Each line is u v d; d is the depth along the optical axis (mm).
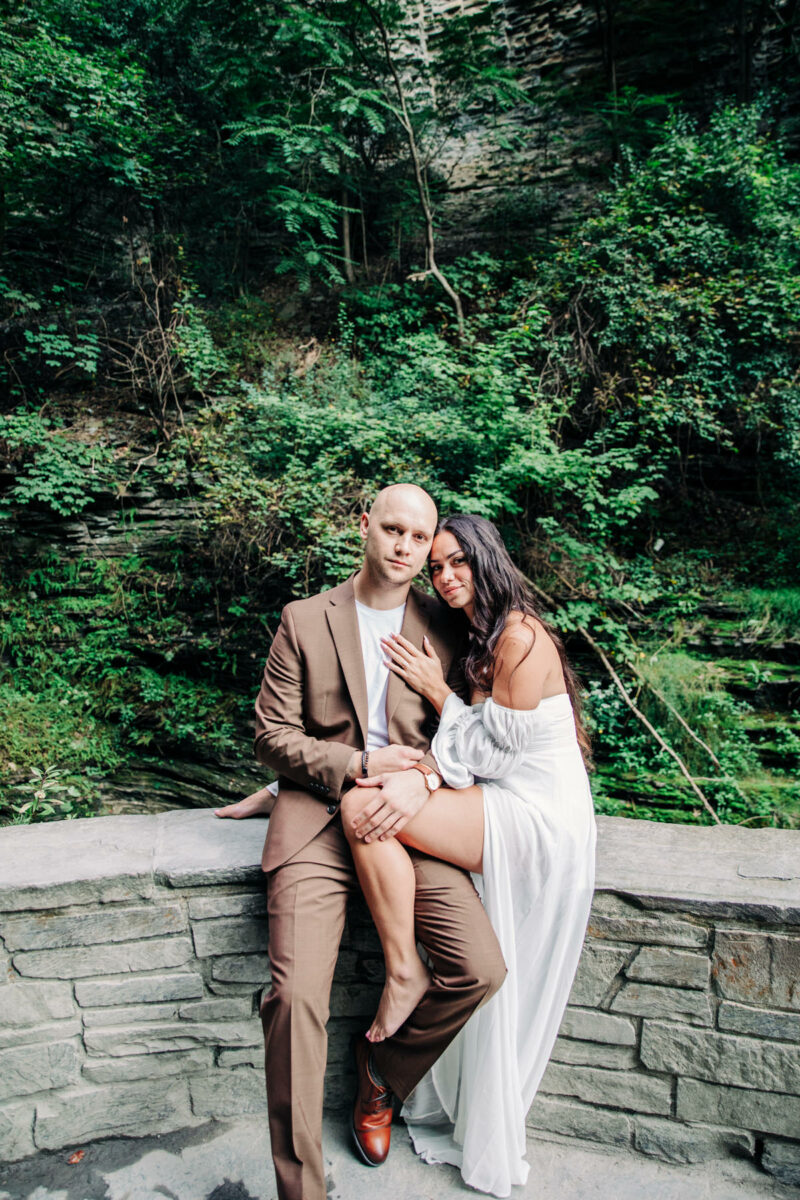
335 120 7508
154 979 1736
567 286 6547
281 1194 1406
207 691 5988
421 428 5594
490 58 7672
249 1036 1789
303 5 6816
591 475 5609
